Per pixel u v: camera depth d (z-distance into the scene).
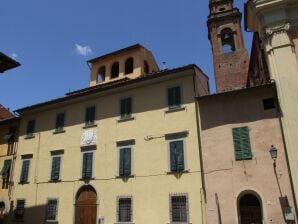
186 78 20.09
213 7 41.72
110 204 20.11
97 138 22.31
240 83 35.78
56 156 23.94
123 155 20.70
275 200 15.51
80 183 21.88
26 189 24.70
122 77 29.42
